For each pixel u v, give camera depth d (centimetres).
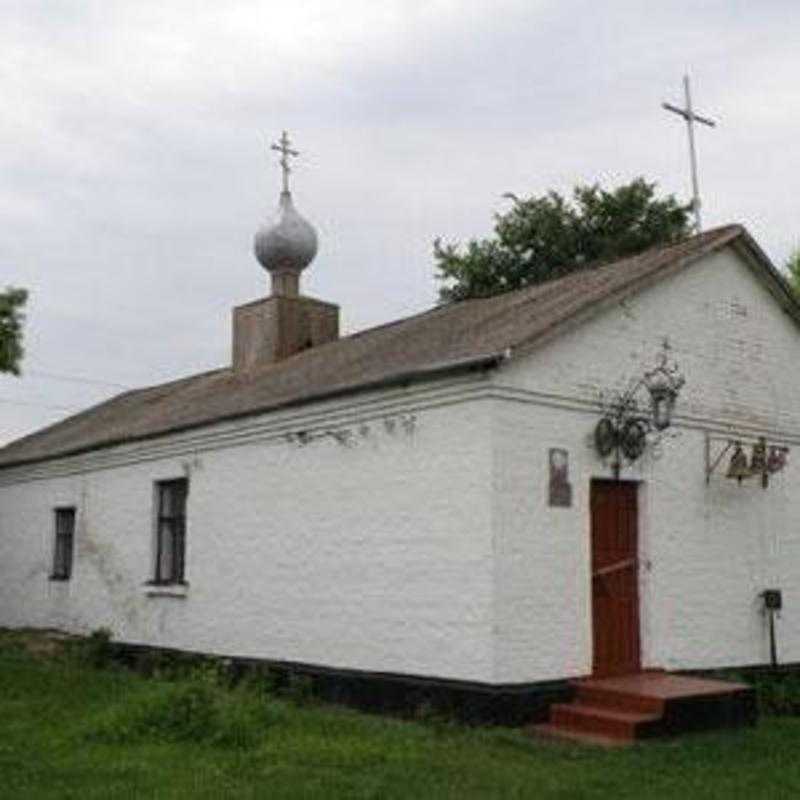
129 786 934
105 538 2014
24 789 923
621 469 1424
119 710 1185
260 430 1642
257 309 2255
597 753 1134
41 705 1332
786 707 1473
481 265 2977
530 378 1336
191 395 2133
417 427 1385
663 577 1459
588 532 1377
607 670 1381
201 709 1158
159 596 1839
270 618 1589
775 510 1633
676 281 1531
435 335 1608
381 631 1402
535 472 1327
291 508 1571
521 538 1302
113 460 2008
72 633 2091
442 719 1284
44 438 2469
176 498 1869
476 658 1273
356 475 1467
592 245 2908
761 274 1647
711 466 1543
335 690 1460
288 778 969
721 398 1572
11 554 2342
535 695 1280
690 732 1248
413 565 1368
